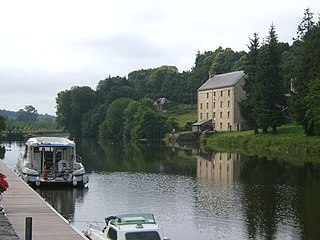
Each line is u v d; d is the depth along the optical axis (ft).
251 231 72.43
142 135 376.07
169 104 547.90
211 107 388.57
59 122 510.58
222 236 69.77
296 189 113.19
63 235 55.01
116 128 424.05
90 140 401.49
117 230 53.57
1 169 129.29
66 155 118.83
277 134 262.47
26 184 99.76
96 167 165.27
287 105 261.24
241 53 572.10
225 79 379.96
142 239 53.31
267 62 265.75
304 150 216.54
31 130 524.52
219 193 107.45
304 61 239.91
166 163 179.11
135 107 399.03
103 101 513.86
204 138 327.26
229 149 256.32
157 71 637.30
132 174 144.25
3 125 371.56
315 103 215.92
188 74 593.42
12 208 72.33
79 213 85.40
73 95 506.48
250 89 289.12
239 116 352.49
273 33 281.54
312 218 81.00
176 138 349.20
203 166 167.53
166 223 77.87
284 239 68.03
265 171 150.71
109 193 106.73
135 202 96.12
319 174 142.00
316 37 241.96
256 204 93.91
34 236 54.29
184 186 118.62
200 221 79.20
